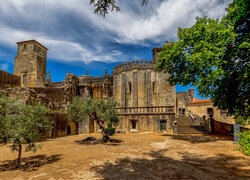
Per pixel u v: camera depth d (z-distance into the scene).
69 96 28.52
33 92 20.83
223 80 12.77
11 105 9.41
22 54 34.22
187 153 11.65
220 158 10.24
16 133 8.49
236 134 14.73
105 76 40.16
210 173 7.59
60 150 12.80
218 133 23.92
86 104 17.00
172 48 19.05
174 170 7.99
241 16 10.93
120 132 27.06
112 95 39.50
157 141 17.36
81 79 34.09
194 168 8.31
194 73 16.92
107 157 10.48
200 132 24.72
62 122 23.50
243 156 10.61
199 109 32.31
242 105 12.27
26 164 9.10
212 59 13.06
